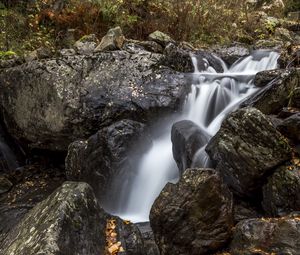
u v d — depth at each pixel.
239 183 3.90
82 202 3.34
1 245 3.37
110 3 8.59
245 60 7.88
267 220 3.13
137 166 5.32
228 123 4.01
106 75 6.20
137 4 9.16
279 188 3.57
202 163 4.52
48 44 7.99
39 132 6.36
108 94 6.05
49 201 3.42
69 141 6.21
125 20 8.55
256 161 3.69
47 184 6.12
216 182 3.36
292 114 4.23
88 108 5.93
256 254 2.86
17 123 6.66
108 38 7.09
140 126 5.65
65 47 8.02
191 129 5.02
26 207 5.33
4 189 5.95
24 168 6.69
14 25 8.38
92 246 3.18
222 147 3.99
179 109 6.17
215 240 3.27
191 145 4.75
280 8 13.65
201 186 3.34
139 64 6.43
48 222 3.00
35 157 7.02
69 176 5.60
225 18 10.55
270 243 2.89
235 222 3.55
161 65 6.55
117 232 3.50
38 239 2.86
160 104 6.05
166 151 5.61
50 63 6.20
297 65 6.77
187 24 9.17
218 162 4.14
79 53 6.84
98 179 5.24
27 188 6.01
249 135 3.79
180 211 3.34
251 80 6.27
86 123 5.95
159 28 8.80
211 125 5.70
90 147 5.41
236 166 3.87
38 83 6.17
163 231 3.42
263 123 3.72
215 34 9.75
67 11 8.56
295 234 2.84
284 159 3.65
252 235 3.03
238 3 11.84
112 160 5.18
